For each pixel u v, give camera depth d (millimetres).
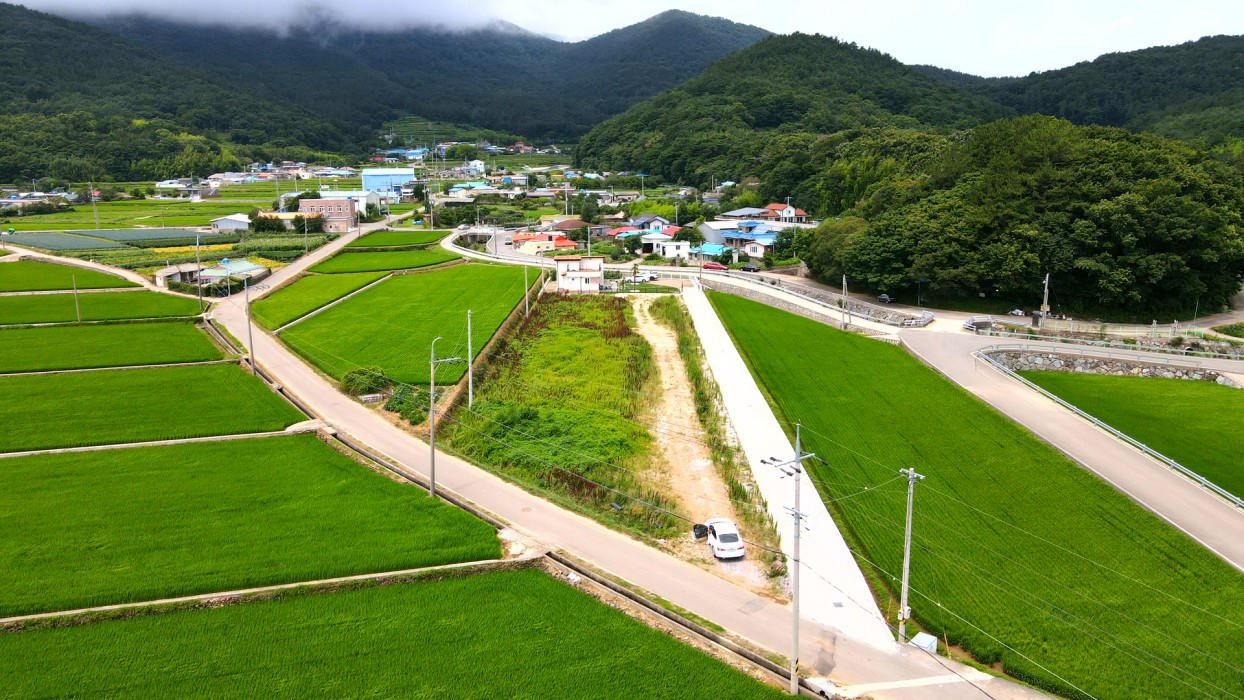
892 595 35031
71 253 116125
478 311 87000
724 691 28109
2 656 29344
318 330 79062
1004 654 30703
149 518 40031
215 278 99562
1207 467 48750
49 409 55750
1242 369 67625
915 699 27922
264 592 33625
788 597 34781
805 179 176500
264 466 46875
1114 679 29422
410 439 52281
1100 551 38719
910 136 160875
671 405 62062
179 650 29938
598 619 32406
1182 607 34156
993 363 68688
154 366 66938
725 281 109375
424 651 30172
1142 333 81750
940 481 46688
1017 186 92750
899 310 91938
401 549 37219
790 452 50844
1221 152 137500
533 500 43875
